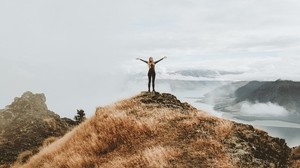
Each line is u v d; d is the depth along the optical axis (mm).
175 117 15023
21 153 32531
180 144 12125
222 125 12922
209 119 14352
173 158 10938
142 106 17500
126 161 11586
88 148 13859
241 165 10469
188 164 10484
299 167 11234
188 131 13211
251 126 13547
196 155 11062
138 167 10984
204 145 11695
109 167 11648
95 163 12469
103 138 14164
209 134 12672
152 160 10883
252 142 12078
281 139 12859
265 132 13102
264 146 12023
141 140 13297
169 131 13586
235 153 11078
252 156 11031
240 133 12578
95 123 16391
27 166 17500
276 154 11852
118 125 14672
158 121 14641
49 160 15547
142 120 14711
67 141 16797
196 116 14875
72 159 13242
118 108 17750
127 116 15414
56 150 16422
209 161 10602
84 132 16234
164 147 11922
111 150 13414
